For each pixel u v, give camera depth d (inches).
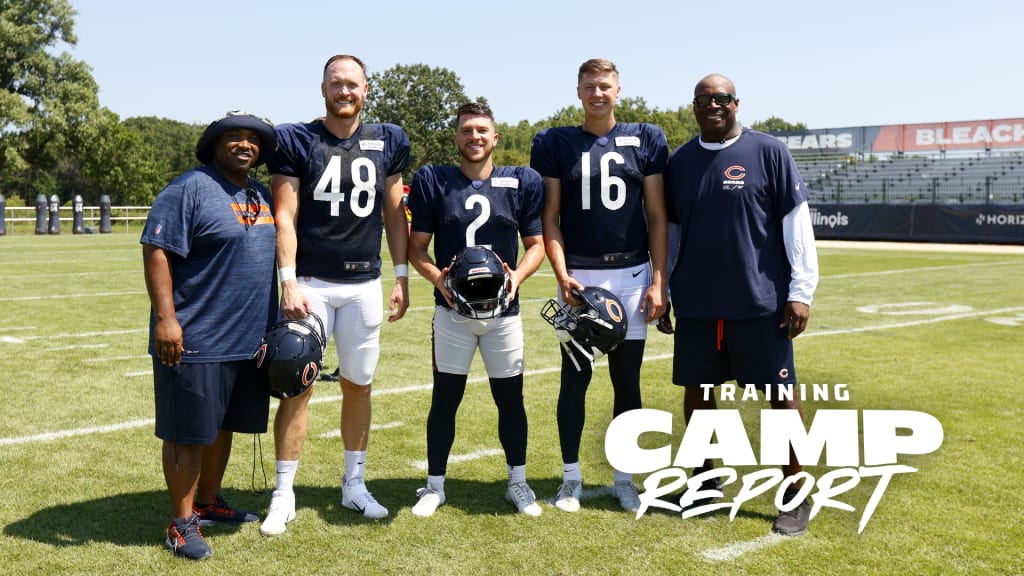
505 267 139.1
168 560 123.0
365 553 126.3
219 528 136.6
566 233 151.6
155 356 125.3
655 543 130.6
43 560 122.1
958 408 215.6
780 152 138.7
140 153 2613.2
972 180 1252.5
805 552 126.8
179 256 124.1
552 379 253.1
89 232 1252.5
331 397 228.8
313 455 177.9
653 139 150.3
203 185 125.0
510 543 130.4
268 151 131.7
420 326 352.5
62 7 1668.3
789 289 139.5
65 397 222.8
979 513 143.0
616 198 147.8
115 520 138.6
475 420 206.4
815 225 1123.9
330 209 137.6
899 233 1053.2
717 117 138.8
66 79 1715.1
